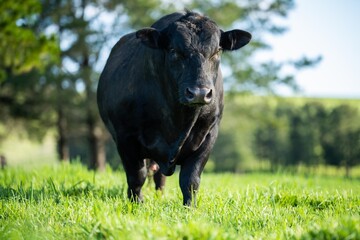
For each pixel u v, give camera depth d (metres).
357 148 67.56
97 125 40.38
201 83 7.44
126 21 41.53
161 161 8.85
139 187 9.13
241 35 8.48
